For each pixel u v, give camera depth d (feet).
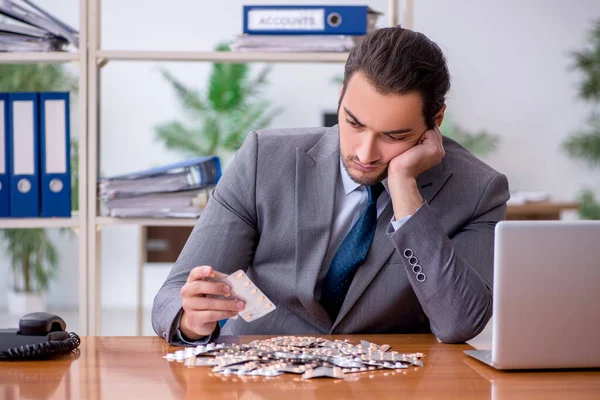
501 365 3.84
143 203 7.13
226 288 4.20
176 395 3.35
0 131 7.06
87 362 4.03
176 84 20.65
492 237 5.10
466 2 22.22
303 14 7.14
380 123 4.36
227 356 3.97
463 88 22.36
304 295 4.97
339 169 5.21
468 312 4.61
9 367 3.91
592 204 21.79
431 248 4.64
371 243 5.08
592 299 3.82
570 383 3.66
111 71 21.17
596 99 21.85
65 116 7.08
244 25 7.13
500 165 22.47
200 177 7.16
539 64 22.33
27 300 19.08
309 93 21.81
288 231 5.15
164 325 4.47
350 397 3.34
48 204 7.13
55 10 21.07
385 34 4.41
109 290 21.31
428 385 3.58
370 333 5.22
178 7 21.53
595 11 22.20
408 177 4.70
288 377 3.70
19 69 18.97
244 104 20.83
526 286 3.81
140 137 21.30
